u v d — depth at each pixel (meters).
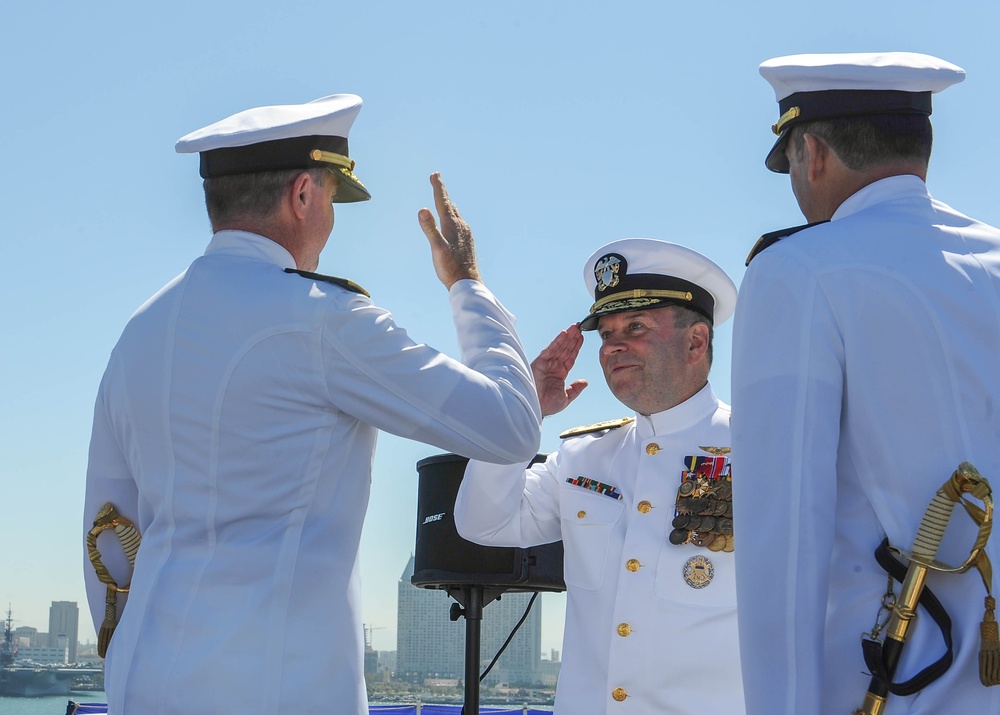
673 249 3.41
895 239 1.93
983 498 1.73
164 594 2.22
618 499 3.38
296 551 2.24
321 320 2.27
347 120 2.53
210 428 2.27
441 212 2.70
